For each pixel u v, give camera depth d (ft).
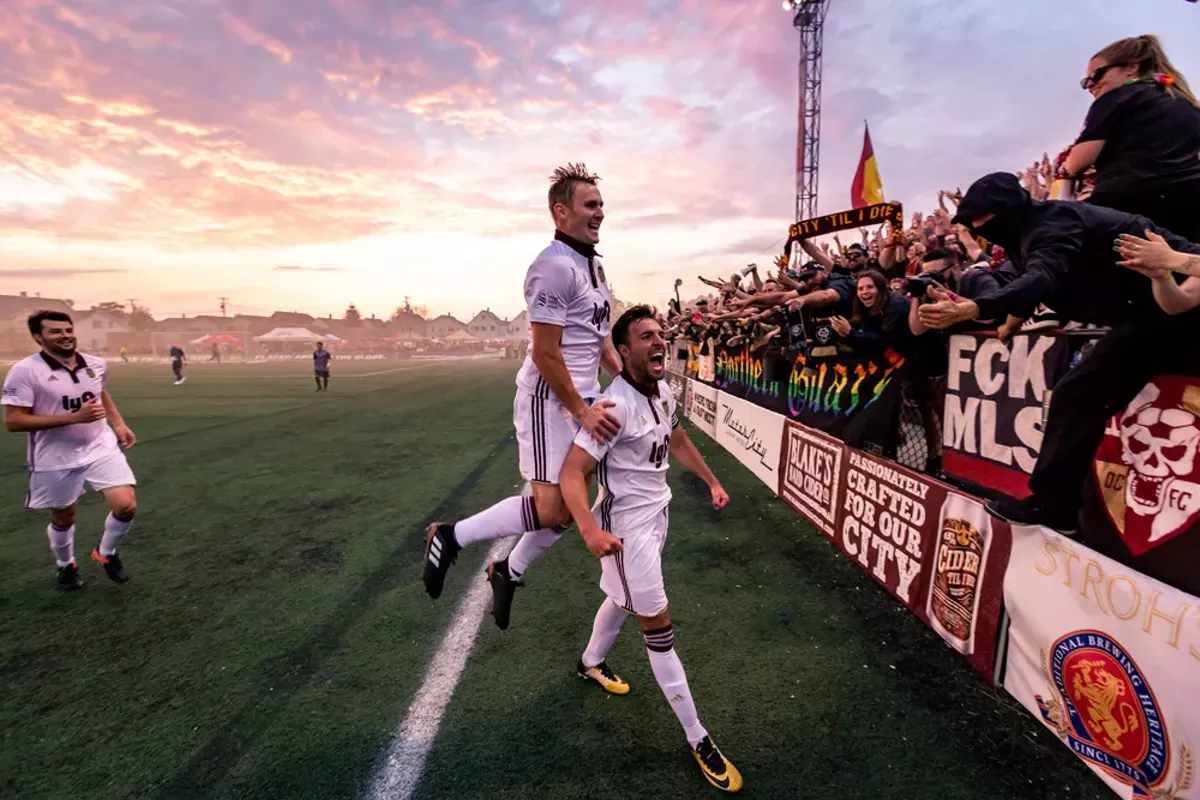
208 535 15.70
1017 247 7.01
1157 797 5.98
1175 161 7.06
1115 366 6.86
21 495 20.59
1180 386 6.43
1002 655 8.39
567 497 6.63
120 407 47.44
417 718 8.01
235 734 7.73
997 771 6.93
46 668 9.34
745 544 14.64
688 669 9.15
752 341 23.90
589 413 6.70
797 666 9.19
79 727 7.91
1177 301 5.79
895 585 11.39
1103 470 7.50
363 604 11.53
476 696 8.50
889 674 8.94
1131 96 7.25
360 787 6.79
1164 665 5.91
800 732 7.67
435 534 8.07
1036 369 8.63
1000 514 8.48
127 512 12.23
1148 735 6.09
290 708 8.25
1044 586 7.60
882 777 6.87
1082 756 6.93
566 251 7.34
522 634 10.30
